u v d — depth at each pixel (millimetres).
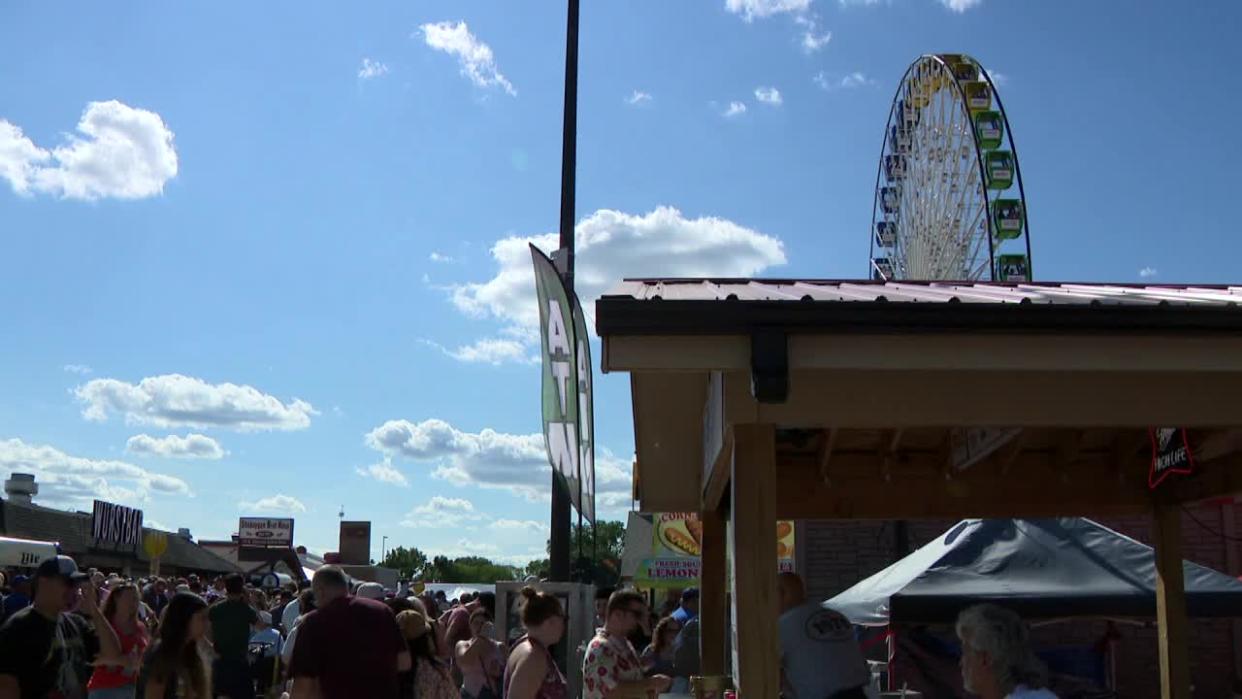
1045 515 7141
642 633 13617
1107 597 9523
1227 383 4355
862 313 3848
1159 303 3850
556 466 8477
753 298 4133
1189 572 9977
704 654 7430
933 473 7195
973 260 26203
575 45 11664
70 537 35500
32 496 38000
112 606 8383
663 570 23594
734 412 4340
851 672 5555
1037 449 7148
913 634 11078
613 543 71375
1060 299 4199
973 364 3898
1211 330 3832
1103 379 4371
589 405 8656
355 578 43375
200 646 6812
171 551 43438
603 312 3896
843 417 4340
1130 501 7086
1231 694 15016
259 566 49875
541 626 5887
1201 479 6715
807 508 7211
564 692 5949
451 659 10133
